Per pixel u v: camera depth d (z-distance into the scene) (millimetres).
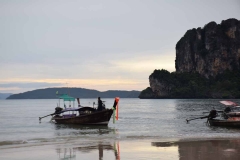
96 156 14562
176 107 83000
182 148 16250
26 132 25828
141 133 23766
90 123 31438
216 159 13430
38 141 19625
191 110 65750
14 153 15516
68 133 24609
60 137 21484
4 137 21969
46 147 17219
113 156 14461
